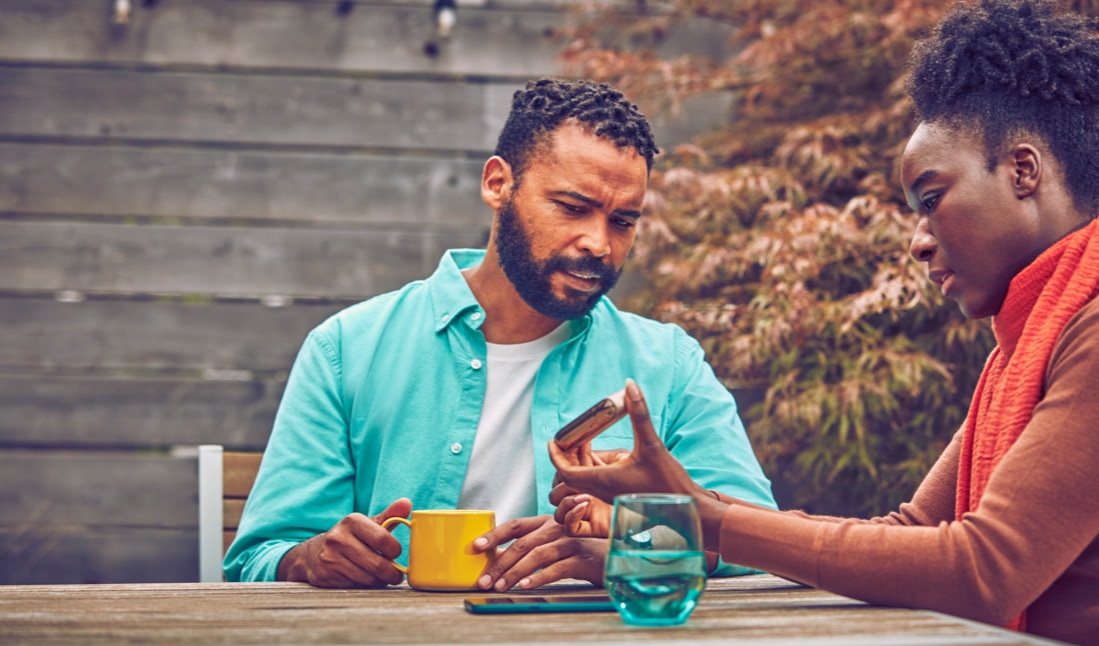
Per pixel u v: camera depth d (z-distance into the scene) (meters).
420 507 1.67
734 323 2.91
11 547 3.12
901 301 2.79
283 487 1.62
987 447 1.19
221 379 3.20
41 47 3.21
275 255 3.23
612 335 1.81
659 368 1.79
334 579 1.33
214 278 3.21
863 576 1.06
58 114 3.21
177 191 3.23
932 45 1.26
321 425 1.68
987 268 1.20
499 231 1.62
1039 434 1.07
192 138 3.24
